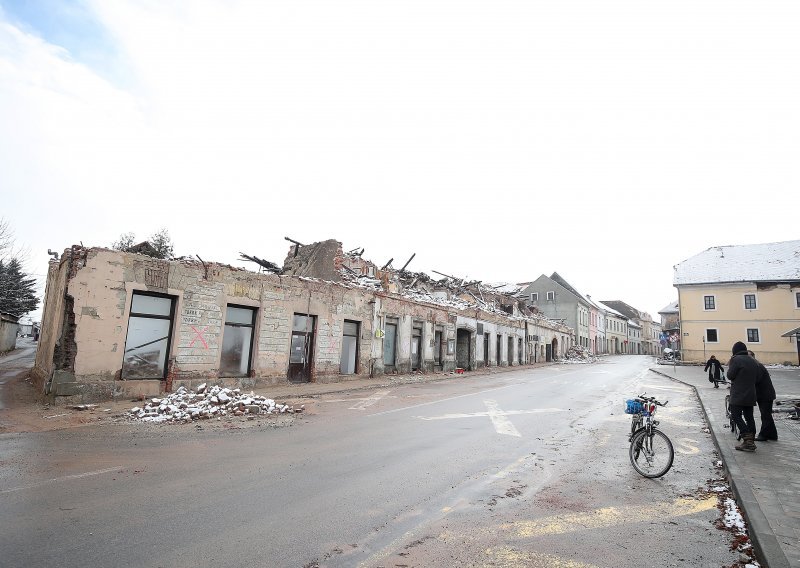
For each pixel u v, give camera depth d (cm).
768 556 368
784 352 3966
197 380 1366
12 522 430
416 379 2155
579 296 6344
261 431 891
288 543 403
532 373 2827
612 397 1593
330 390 1608
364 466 657
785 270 4138
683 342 4366
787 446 773
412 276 3312
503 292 4650
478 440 855
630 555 399
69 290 1133
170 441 785
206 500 502
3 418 948
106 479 567
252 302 1551
